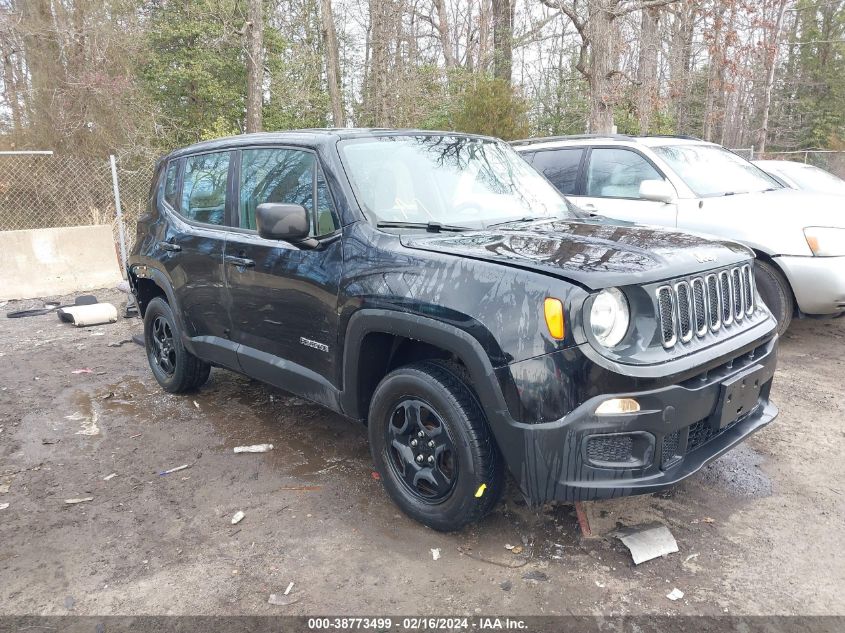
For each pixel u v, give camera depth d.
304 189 3.57
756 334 3.05
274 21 27.42
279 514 3.32
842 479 3.53
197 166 4.59
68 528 3.25
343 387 3.31
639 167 6.47
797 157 22.97
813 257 5.32
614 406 2.45
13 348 6.75
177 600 2.68
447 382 2.84
